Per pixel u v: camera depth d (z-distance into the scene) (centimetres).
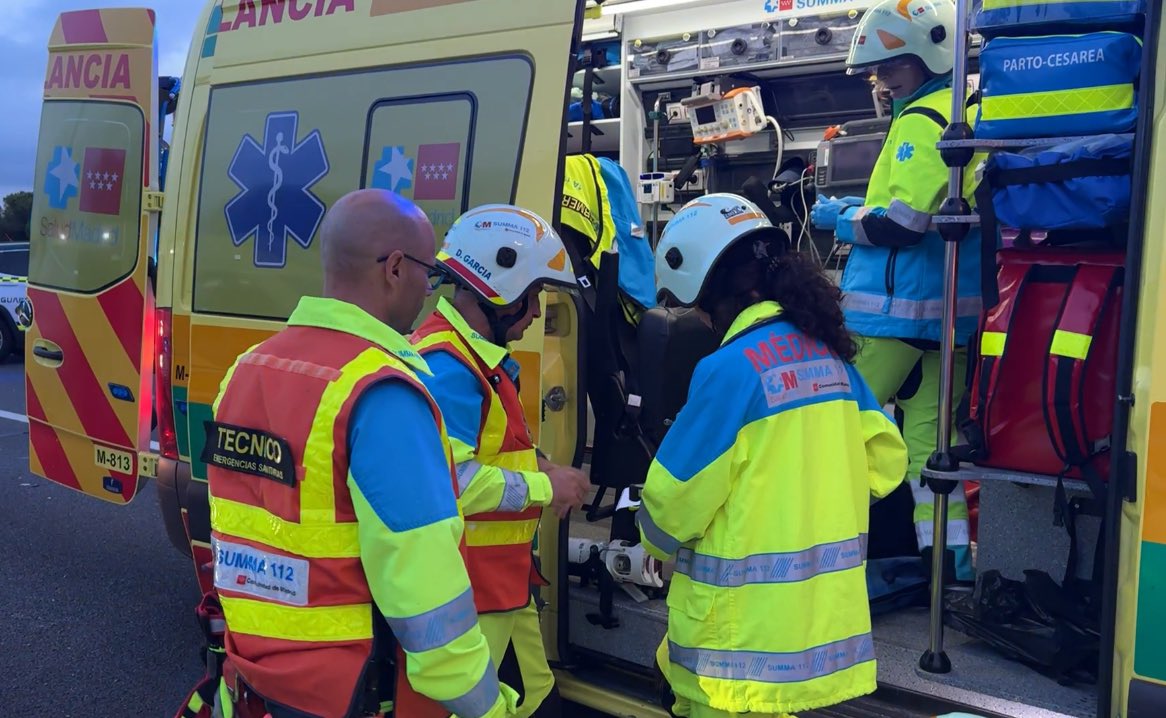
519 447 241
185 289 390
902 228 321
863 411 242
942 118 316
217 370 372
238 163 368
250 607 179
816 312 228
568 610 299
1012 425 271
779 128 506
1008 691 262
